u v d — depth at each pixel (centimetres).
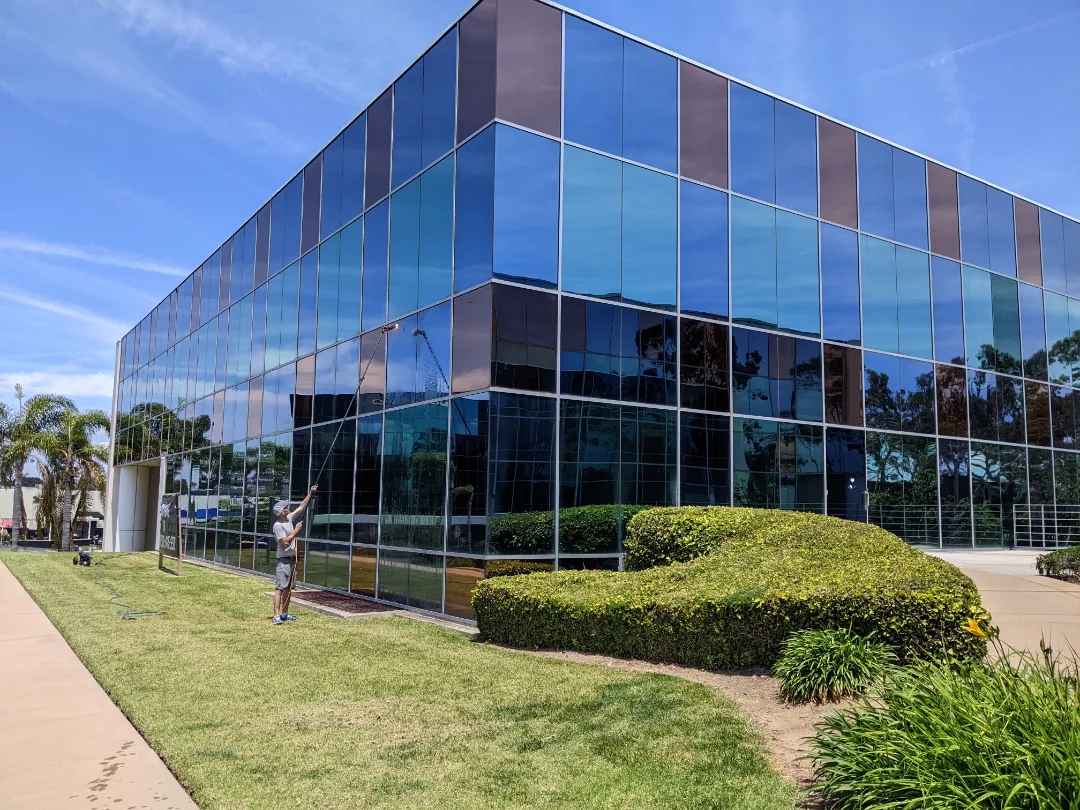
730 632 685
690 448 1238
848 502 1452
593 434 1128
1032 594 1018
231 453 2069
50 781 478
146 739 552
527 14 1140
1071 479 1888
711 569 829
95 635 955
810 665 593
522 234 1095
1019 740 353
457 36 1196
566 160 1152
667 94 1284
